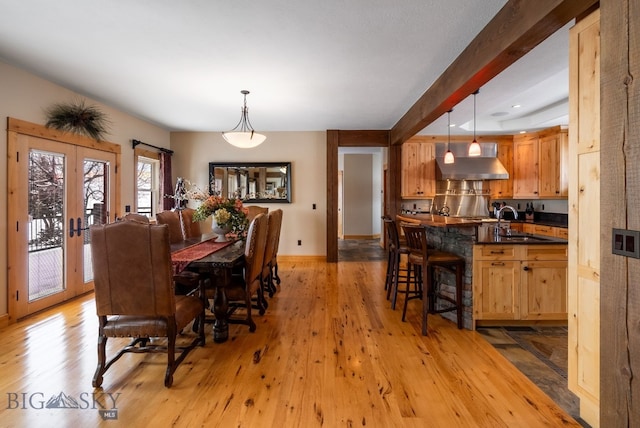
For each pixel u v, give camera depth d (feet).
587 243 5.81
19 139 10.59
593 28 5.54
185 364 7.89
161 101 14.03
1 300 10.12
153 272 6.66
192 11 7.39
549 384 7.06
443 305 11.13
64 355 8.29
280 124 18.57
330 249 19.83
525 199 21.45
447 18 7.70
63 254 12.39
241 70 10.70
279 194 20.38
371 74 11.05
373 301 12.69
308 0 6.99
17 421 5.85
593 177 5.64
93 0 6.97
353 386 6.95
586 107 5.75
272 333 9.70
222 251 10.00
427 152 20.80
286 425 5.77
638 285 4.01
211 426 5.74
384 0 7.00
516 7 6.73
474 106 13.82
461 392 6.75
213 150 20.45
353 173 31.17
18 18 7.66
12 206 10.39
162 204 18.80
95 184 13.94
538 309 9.90
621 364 4.24
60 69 10.63
